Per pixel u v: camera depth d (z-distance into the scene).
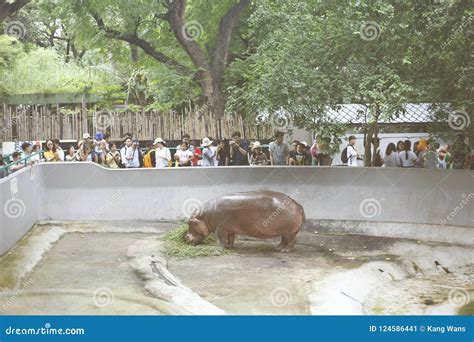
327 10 12.43
